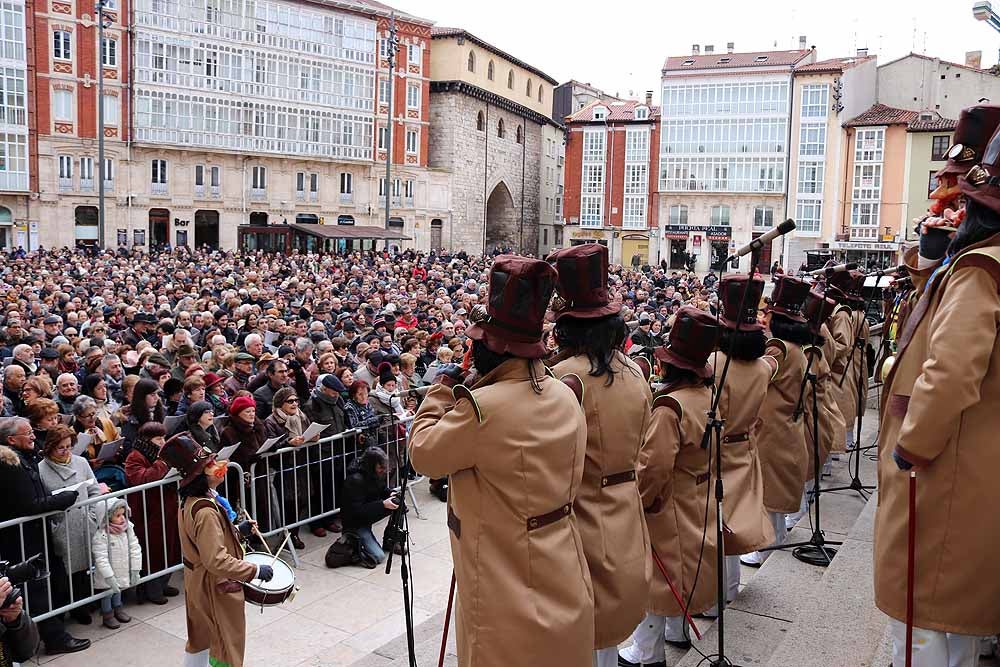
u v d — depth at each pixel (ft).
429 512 32.94
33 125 153.38
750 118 197.77
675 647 17.63
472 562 11.41
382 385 33.71
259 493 27.53
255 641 22.36
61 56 155.94
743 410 17.58
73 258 111.14
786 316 22.12
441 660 13.43
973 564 10.27
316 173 190.60
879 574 11.36
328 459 30.14
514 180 248.73
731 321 17.79
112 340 45.06
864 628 15.23
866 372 32.48
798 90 192.65
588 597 11.71
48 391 29.96
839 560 18.51
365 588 25.85
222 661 18.28
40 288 73.56
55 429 22.86
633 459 13.97
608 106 227.81
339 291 83.76
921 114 183.01
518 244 253.44
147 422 27.22
